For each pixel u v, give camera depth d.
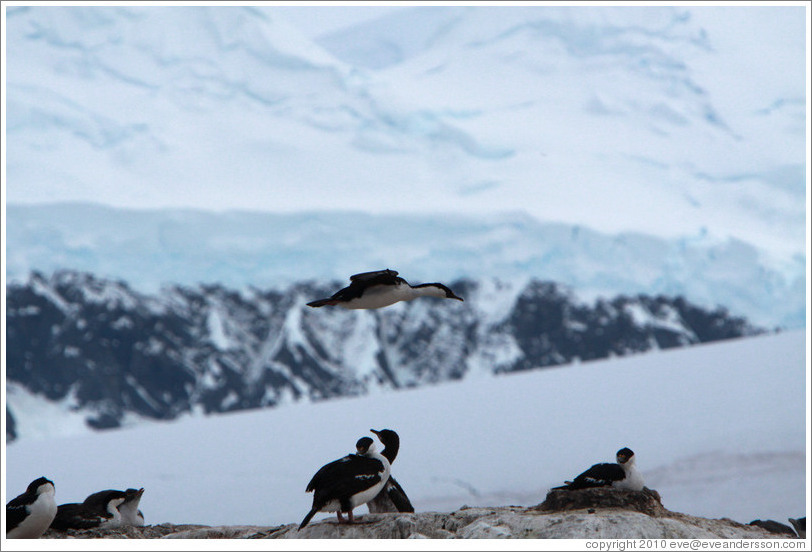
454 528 11.74
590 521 10.88
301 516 32.75
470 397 77.12
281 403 126.25
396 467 40.19
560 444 43.28
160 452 60.81
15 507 12.52
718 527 12.02
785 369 64.31
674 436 41.09
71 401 122.56
